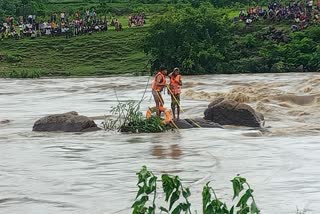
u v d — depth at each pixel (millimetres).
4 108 34062
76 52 73625
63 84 52812
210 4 88438
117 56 71625
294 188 12992
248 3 88688
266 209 11422
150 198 12109
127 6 94375
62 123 23641
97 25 78938
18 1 95062
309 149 17922
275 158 16516
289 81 44938
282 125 24500
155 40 63219
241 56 63531
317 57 59375
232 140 20047
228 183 13570
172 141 20094
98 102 36125
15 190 13508
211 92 38188
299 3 74500
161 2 96125
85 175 14891
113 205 12070
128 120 23406
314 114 27688
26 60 72875
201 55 61250
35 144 20203
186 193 7410
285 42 63969
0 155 18078
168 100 35031
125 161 16578
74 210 11812
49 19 86062
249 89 38406
